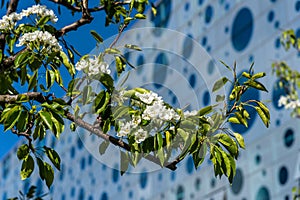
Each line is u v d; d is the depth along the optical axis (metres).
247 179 12.74
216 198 13.18
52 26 2.29
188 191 14.17
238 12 14.50
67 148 19.20
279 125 11.99
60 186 19.67
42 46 2.15
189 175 14.20
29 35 2.15
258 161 12.49
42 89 2.09
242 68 13.84
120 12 2.63
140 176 16.23
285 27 12.80
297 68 12.02
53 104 1.99
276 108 12.10
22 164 2.02
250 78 2.07
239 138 2.01
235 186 12.95
